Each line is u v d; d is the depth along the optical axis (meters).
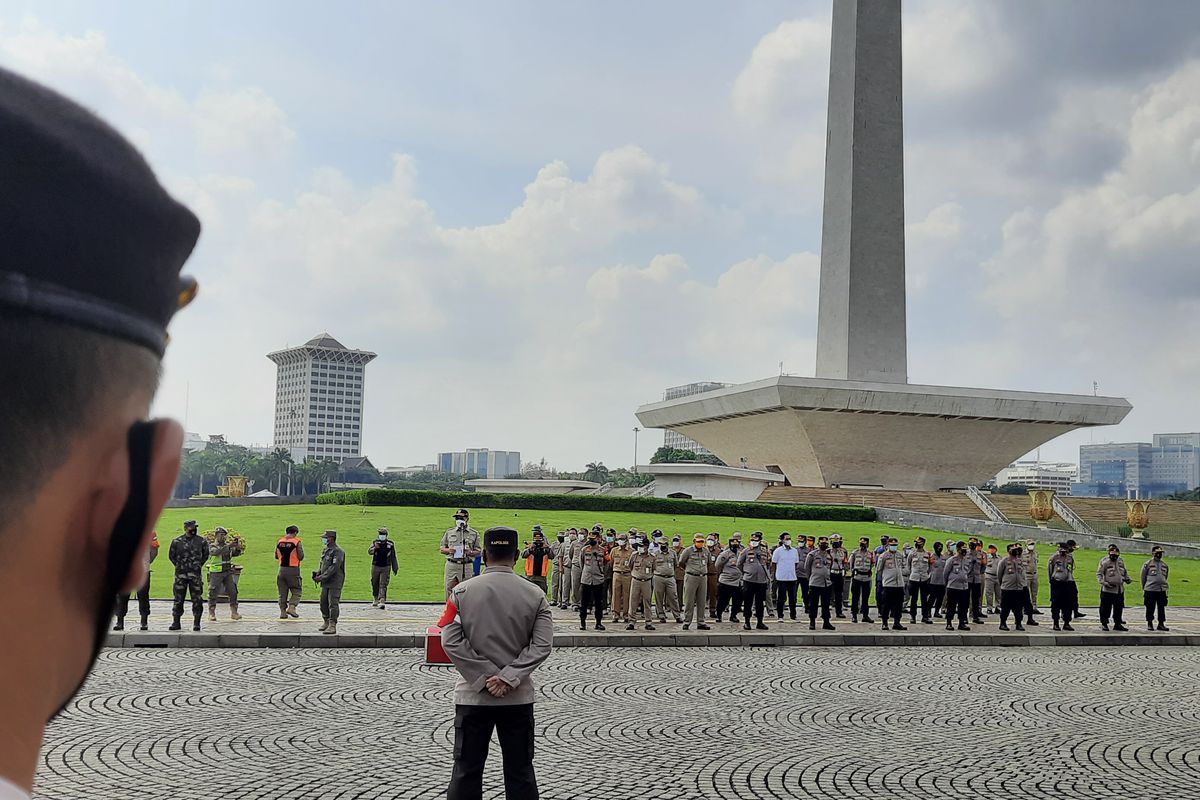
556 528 41.94
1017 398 59.91
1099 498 60.66
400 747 10.26
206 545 19.00
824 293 56.28
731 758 10.09
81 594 0.91
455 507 50.97
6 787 0.84
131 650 17.28
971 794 8.95
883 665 17.47
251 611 22.89
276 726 11.14
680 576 23.91
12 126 0.78
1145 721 12.51
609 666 16.62
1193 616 27.39
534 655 6.25
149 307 0.92
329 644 18.17
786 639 20.59
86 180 0.83
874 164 53.12
